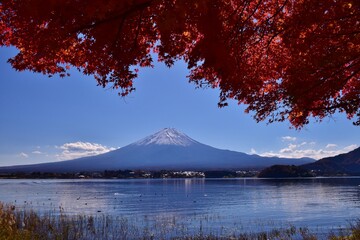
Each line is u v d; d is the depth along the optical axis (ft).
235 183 634.43
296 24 21.81
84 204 196.54
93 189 417.28
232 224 103.45
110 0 14.75
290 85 24.62
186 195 290.76
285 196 266.77
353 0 20.40
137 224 97.91
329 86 24.36
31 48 19.69
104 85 22.82
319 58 23.04
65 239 60.23
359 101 26.48
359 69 24.35
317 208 167.84
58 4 15.47
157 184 628.69
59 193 320.50
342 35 22.53
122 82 22.68
